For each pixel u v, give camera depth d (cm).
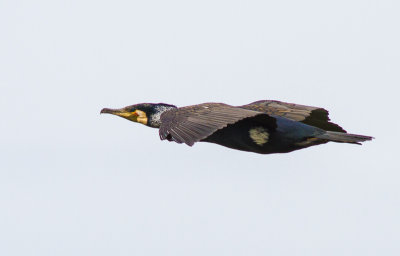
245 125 1403
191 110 1266
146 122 1539
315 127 1427
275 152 1444
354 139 1405
